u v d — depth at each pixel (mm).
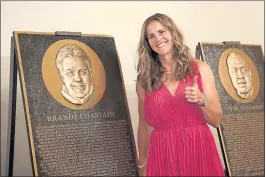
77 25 3336
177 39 2447
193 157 2352
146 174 2428
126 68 3441
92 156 2523
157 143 2404
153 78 2441
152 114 2414
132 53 3465
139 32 3514
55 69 2557
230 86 3102
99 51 2738
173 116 2371
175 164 2352
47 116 2457
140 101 2588
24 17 3191
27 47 2514
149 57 2502
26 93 2436
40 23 3230
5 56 3131
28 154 3158
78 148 2496
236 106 3084
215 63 3096
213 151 2412
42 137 2410
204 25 3729
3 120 3111
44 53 2551
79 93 2584
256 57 3297
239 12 3830
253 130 3098
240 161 2980
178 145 2357
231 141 2990
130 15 3500
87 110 2588
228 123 3018
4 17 3139
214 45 3146
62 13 3295
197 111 2395
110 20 3436
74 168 2455
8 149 2695
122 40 3459
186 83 2387
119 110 2691
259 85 3234
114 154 2592
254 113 3143
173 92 2396
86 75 2635
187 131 2361
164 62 2479
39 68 2510
